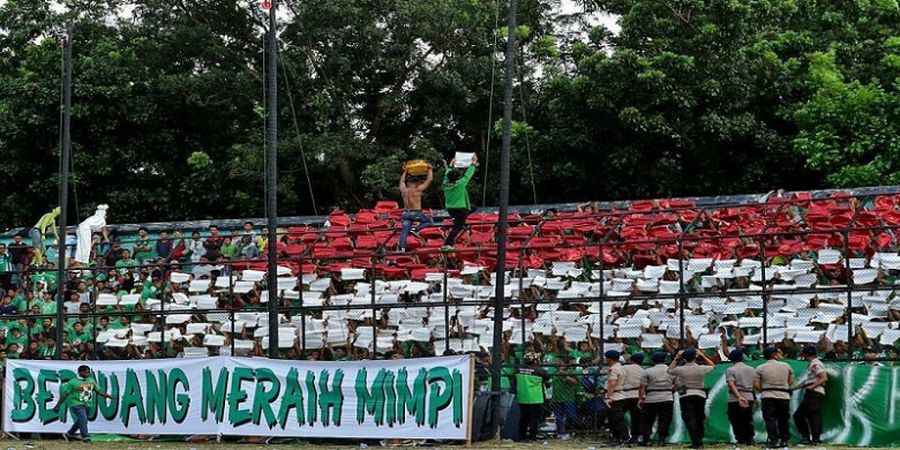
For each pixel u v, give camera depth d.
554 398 64.12
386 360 63.16
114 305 76.81
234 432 66.00
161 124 113.38
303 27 110.75
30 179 112.25
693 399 57.53
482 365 64.56
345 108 111.75
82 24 114.06
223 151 114.75
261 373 65.69
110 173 112.44
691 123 100.81
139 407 68.44
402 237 75.62
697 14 102.69
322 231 80.88
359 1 113.38
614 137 102.94
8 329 78.31
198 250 88.19
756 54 102.06
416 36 112.06
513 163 106.31
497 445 60.75
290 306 71.12
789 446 56.00
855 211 70.31
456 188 75.19
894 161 94.69
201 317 74.88
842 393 56.78
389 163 107.44
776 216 74.75
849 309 58.50
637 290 66.88
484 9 112.50
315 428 64.31
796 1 106.75
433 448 60.19
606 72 99.94
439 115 112.88
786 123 104.19
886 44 102.81
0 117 109.25
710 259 66.88
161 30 112.81
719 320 64.06
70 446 66.25
